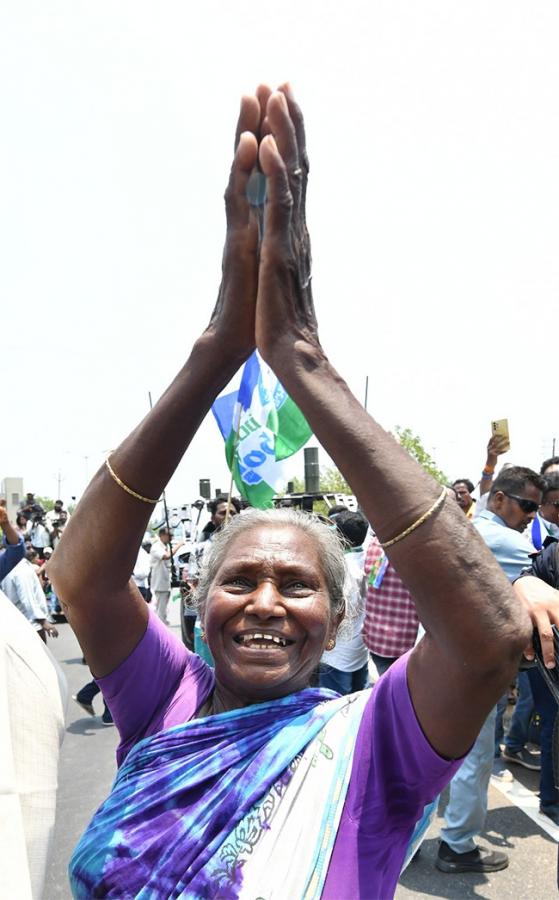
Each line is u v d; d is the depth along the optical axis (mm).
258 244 1180
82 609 1309
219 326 1215
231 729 1238
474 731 1093
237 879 1065
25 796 1289
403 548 1037
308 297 1163
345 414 1083
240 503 5586
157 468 1224
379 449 1064
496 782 4473
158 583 10328
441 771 1120
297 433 3123
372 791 1152
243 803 1124
